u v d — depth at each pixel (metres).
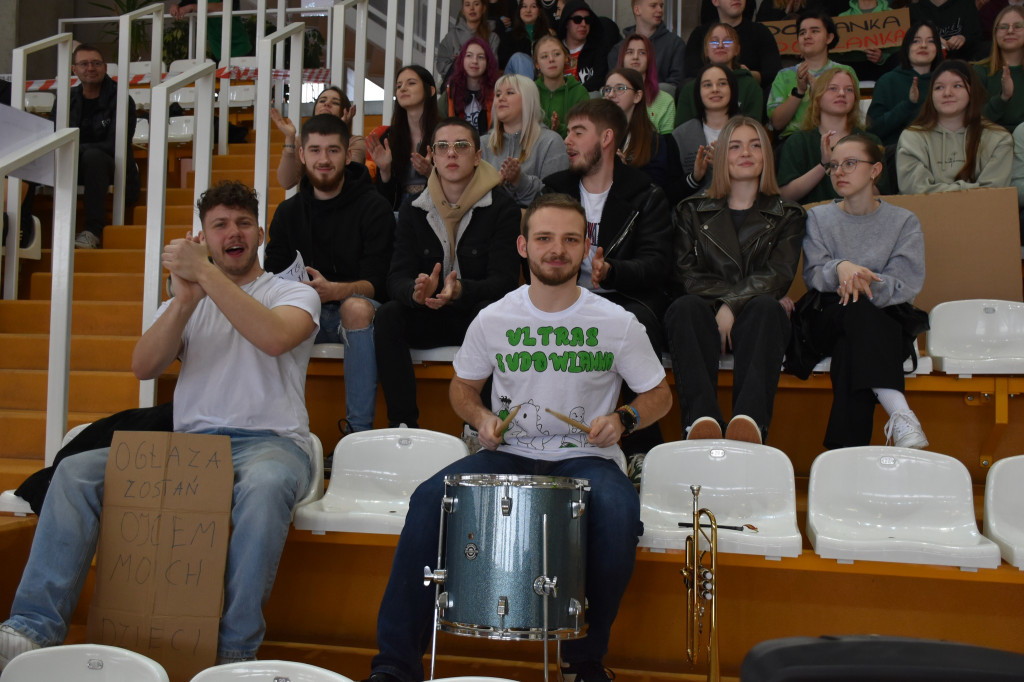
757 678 0.63
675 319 2.71
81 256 4.37
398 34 6.98
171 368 3.23
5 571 2.45
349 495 2.46
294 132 3.89
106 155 4.75
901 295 2.75
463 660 2.44
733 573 2.43
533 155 3.80
